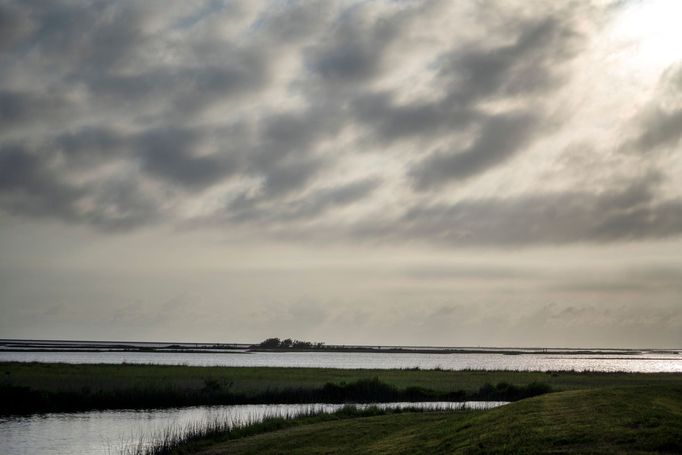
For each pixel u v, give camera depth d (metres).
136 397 54.78
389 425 29.72
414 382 76.31
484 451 19.00
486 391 62.09
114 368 95.25
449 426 25.05
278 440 28.52
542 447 18.11
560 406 23.41
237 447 28.02
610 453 16.69
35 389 57.31
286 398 58.28
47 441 36.22
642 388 27.20
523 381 78.88
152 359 190.12
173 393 57.03
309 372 96.94
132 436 37.56
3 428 41.25
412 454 21.16
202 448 29.06
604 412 21.41
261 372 93.31
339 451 24.23
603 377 90.88
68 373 79.62
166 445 30.95
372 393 59.88
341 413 38.53
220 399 57.34
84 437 37.44
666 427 18.66
